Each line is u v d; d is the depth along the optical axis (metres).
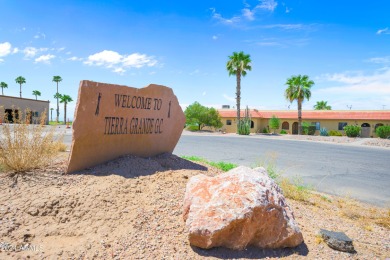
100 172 6.02
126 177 5.82
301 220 5.22
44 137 6.77
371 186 9.13
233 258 3.68
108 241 3.89
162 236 4.00
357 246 4.44
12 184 5.35
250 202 3.79
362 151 20.05
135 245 3.81
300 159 14.88
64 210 4.55
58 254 3.60
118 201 4.82
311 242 4.35
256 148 19.67
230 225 3.70
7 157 5.98
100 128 6.39
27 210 4.50
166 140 8.54
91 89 6.10
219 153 16.08
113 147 6.82
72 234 4.06
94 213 4.49
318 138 31.19
